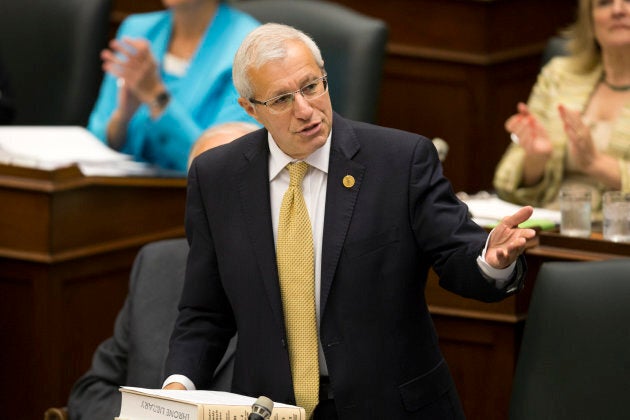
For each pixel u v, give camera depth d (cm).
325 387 829
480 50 1725
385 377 816
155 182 1364
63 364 1331
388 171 816
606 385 847
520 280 782
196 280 872
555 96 1268
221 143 959
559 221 1143
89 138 1425
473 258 775
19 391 1336
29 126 1636
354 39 1395
